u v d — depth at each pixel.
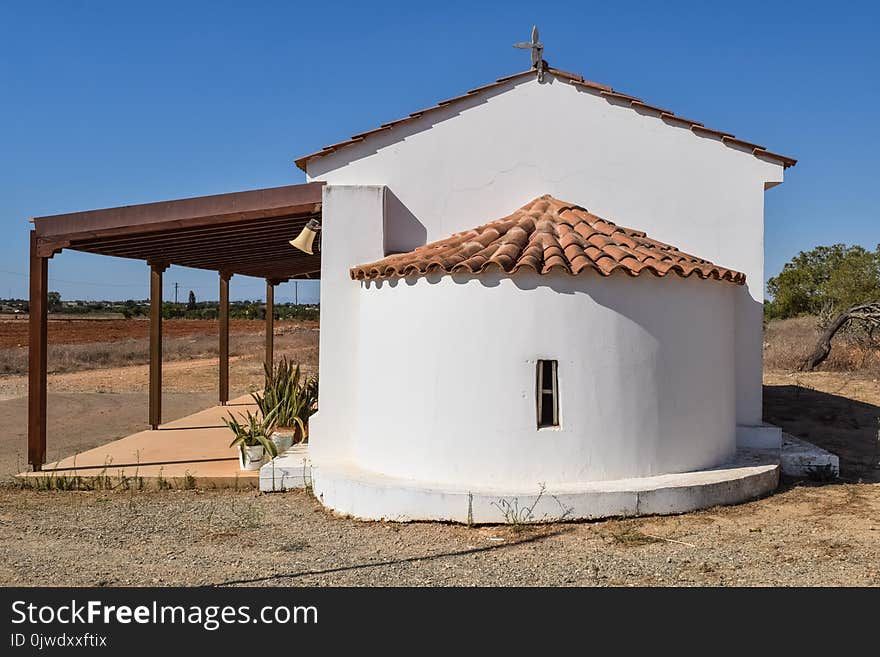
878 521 7.48
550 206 9.54
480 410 7.91
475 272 7.84
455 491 7.59
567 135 9.99
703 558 6.39
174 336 45.75
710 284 8.83
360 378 9.07
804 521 7.51
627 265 7.92
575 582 5.83
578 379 7.89
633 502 7.62
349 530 7.52
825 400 15.88
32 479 9.74
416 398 8.22
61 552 6.95
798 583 5.71
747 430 9.81
